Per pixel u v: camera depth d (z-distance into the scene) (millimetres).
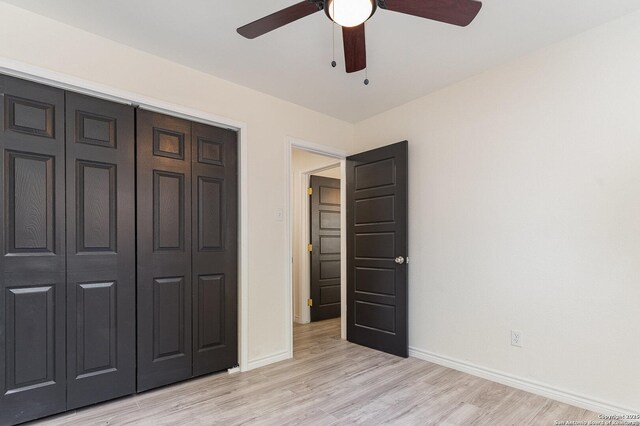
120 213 2352
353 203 3730
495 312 2664
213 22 2146
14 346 1977
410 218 3295
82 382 2188
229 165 2932
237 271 2939
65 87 2166
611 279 2133
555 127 2391
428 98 3195
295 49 2445
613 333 2117
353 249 3707
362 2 1429
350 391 2488
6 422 1941
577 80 2299
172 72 2602
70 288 2158
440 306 3027
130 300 2377
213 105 2809
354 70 2031
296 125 3395
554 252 2371
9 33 1967
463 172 2904
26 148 2029
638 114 2066
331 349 3469
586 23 2176
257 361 2979
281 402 2320
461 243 2896
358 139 3883
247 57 2559
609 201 2154
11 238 1979
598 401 2158
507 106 2641
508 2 1953
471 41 2354
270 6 1996
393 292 3293
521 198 2545
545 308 2402
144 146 2473
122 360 2338
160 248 2520
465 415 2143
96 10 2023
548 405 2260
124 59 2379
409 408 2236
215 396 2408
